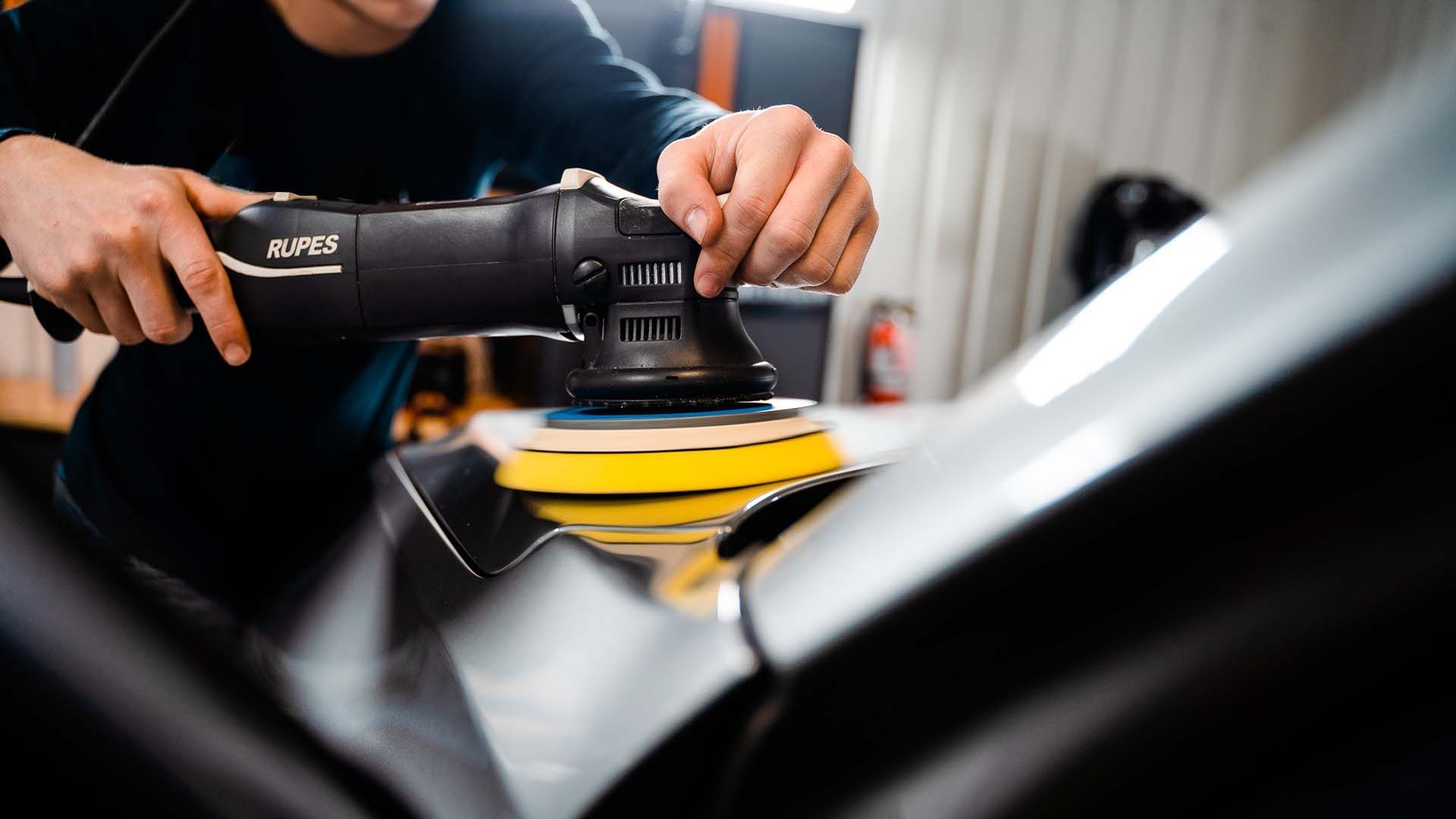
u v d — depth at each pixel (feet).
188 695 0.61
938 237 7.64
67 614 0.61
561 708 0.67
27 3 1.87
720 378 1.32
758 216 1.20
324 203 1.45
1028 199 7.88
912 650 0.39
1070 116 7.91
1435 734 0.30
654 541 0.95
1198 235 0.41
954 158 7.53
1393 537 0.31
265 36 2.07
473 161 2.47
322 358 2.16
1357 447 0.31
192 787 0.58
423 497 1.41
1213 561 0.33
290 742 0.63
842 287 1.37
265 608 1.46
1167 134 8.40
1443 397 0.30
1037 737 0.36
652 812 0.50
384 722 0.83
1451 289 0.30
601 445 1.23
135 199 1.38
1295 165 0.39
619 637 0.73
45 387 4.59
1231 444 0.33
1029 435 0.40
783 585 0.48
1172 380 0.36
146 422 2.16
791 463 1.18
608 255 1.32
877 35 6.99
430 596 1.04
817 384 6.50
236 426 2.20
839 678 0.41
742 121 1.30
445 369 4.64
